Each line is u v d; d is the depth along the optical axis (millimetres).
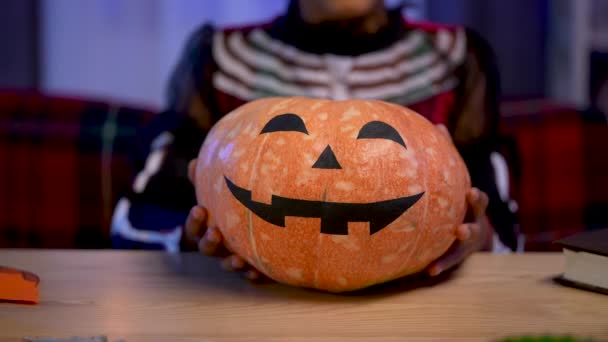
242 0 2291
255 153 803
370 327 751
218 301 822
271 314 785
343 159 777
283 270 812
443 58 1429
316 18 1354
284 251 794
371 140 791
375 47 1387
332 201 772
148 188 1342
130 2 2268
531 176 1908
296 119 809
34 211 1888
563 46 2254
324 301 827
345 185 771
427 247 821
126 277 901
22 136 1897
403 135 809
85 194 1900
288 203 777
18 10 2088
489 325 757
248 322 762
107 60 2281
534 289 867
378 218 776
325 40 1381
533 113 1976
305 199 775
